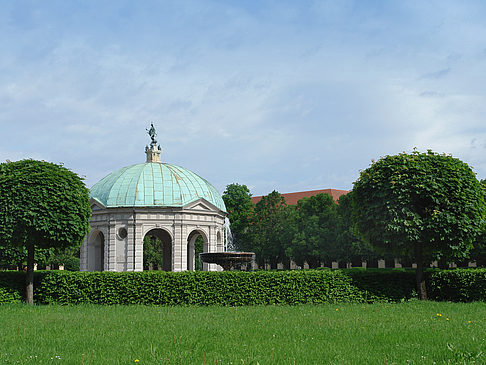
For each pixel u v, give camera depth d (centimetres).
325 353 1212
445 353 1191
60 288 2688
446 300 2709
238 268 3575
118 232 4694
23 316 2044
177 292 2591
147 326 1686
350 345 1309
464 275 2664
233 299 2553
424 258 3038
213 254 3447
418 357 1160
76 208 2834
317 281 2594
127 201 4728
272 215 7938
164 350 1256
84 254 4872
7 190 2664
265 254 7931
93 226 4841
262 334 1493
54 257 7806
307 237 7206
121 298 2630
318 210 7469
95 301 2648
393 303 2548
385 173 2786
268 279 2570
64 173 2895
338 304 2531
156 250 8912
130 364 1120
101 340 1410
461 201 2686
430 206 2709
